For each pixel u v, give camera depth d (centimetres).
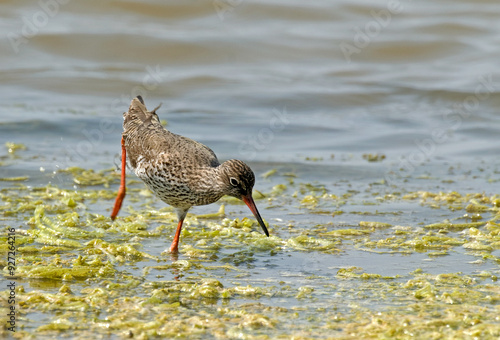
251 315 886
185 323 871
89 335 830
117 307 918
